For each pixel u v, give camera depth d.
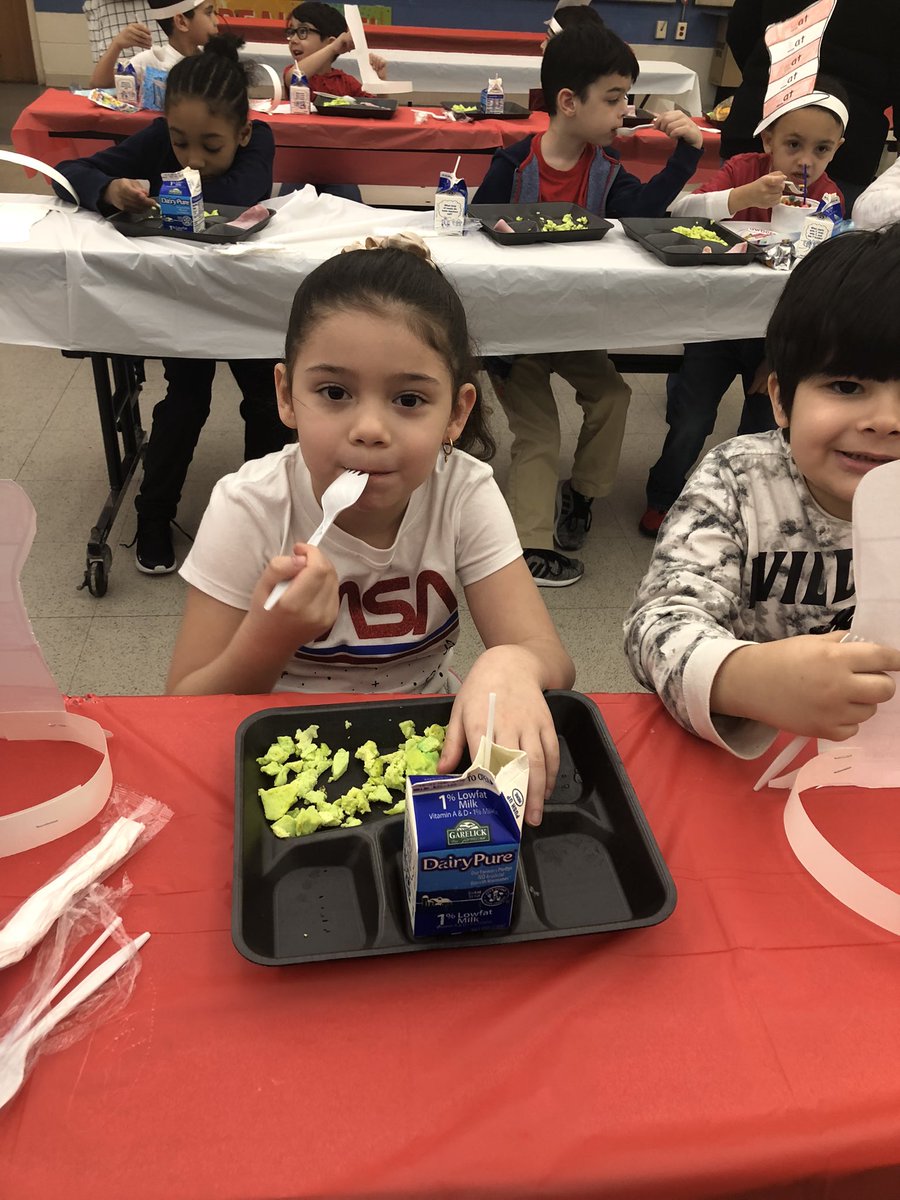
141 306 1.76
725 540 0.90
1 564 0.54
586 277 1.85
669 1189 0.42
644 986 0.51
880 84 2.81
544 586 2.13
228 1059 0.45
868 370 0.72
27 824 0.56
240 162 2.18
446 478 0.94
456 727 0.68
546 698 0.72
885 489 0.54
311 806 0.64
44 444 2.55
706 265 1.92
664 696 0.74
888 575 0.58
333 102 3.17
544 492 2.14
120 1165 0.41
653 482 2.36
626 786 0.63
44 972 0.50
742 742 0.71
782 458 0.91
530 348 1.93
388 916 0.55
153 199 1.95
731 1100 0.45
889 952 0.54
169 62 3.10
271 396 2.16
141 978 0.49
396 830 0.62
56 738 0.66
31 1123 0.42
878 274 0.70
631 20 6.25
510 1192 0.41
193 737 0.68
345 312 0.70
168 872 0.57
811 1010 0.50
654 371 2.55
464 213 2.03
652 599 0.86
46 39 6.58
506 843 0.50
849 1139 0.43
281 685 0.97
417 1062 0.46
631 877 0.58
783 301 0.79
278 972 0.50
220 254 1.73
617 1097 0.45
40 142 2.92
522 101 4.55
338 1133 0.42
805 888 0.58
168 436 1.94
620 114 2.30
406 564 0.95
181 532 2.22
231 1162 0.41
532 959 0.52
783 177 2.19
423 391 0.74
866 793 0.67
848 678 0.61
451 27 6.05
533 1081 0.45
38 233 1.76
